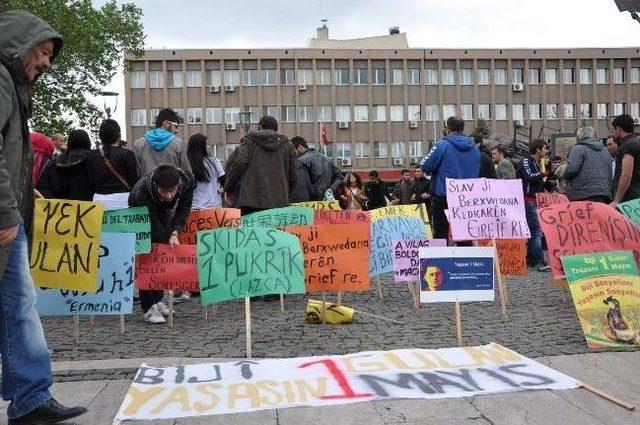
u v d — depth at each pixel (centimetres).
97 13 3425
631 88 6328
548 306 741
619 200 834
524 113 6225
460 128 877
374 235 832
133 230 672
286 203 842
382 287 966
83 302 598
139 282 674
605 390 435
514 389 424
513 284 939
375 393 418
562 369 480
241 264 576
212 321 697
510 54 6191
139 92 5900
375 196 1881
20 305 369
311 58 5997
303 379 445
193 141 899
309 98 6006
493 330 612
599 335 543
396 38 6800
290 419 383
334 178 1105
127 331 650
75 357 540
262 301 833
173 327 666
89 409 408
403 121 6094
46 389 373
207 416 388
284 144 848
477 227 719
